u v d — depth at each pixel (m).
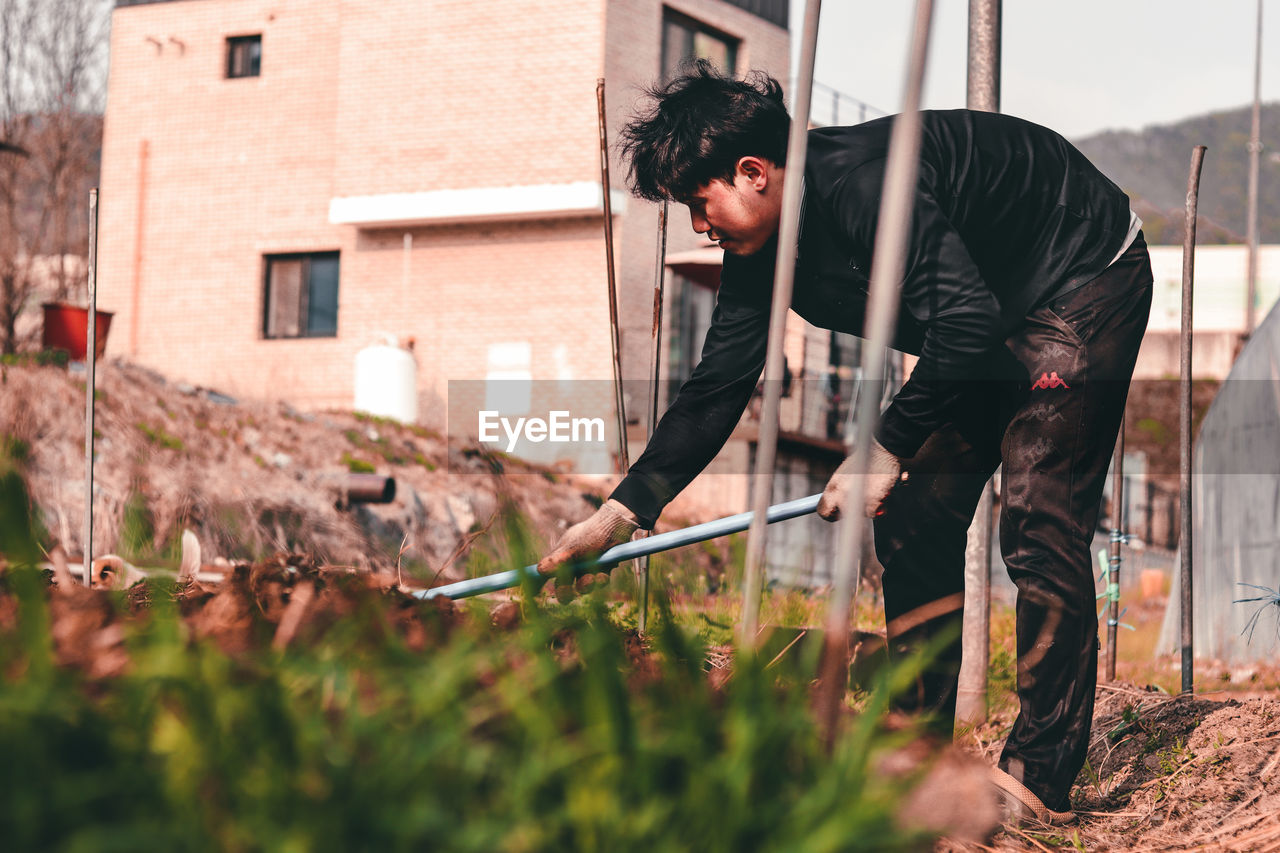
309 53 18.64
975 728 2.93
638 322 16.48
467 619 1.91
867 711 1.31
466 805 1.09
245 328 18.69
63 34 16.84
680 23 17.47
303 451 10.40
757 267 2.62
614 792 1.11
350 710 1.14
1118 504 3.79
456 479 10.97
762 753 1.21
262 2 18.88
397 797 1.03
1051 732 2.34
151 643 1.33
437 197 17.16
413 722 1.19
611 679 1.21
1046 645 2.36
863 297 2.51
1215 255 29.80
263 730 1.07
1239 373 7.23
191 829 0.93
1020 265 2.45
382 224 17.70
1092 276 2.42
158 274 19.17
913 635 2.59
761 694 1.29
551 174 16.67
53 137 16.91
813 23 1.78
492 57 17.11
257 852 0.96
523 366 16.83
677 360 16.97
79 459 7.66
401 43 17.66
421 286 17.64
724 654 2.26
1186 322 3.58
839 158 2.38
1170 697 3.23
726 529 2.34
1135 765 2.73
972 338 2.23
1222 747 2.67
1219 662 6.31
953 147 2.40
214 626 1.68
